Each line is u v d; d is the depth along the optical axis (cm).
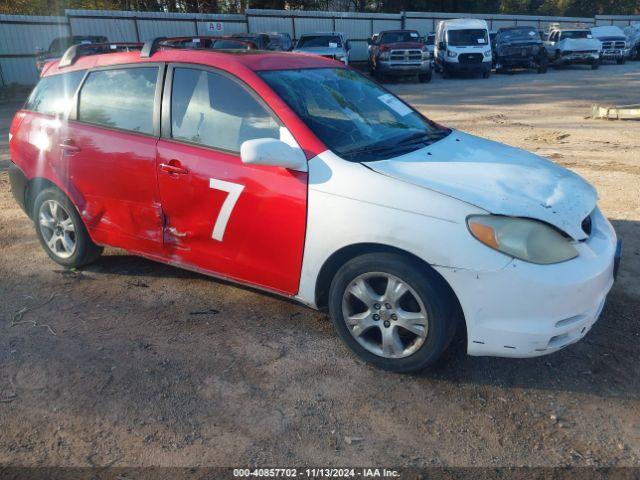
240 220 342
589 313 291
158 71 383
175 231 377
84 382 314
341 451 263
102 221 415
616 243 328
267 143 306
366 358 322
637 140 942
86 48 448
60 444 268
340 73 412
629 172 734
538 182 322
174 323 377
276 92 343
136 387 309
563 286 275
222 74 358
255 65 362
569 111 1320
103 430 277
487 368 323
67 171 421
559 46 2588
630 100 1485
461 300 284
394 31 2273
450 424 280
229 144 349
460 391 304
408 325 302
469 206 283
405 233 288
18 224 583
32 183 457
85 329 370
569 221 295
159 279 445
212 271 372
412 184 296
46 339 358
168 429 277
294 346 349
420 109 1423
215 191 348
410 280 293
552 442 267
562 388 306
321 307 343
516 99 1588
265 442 269
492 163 339
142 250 402
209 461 257
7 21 2095
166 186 369
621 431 274
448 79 2327
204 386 310
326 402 297
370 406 294
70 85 428
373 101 402
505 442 268
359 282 312
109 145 395
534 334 277
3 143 1051
